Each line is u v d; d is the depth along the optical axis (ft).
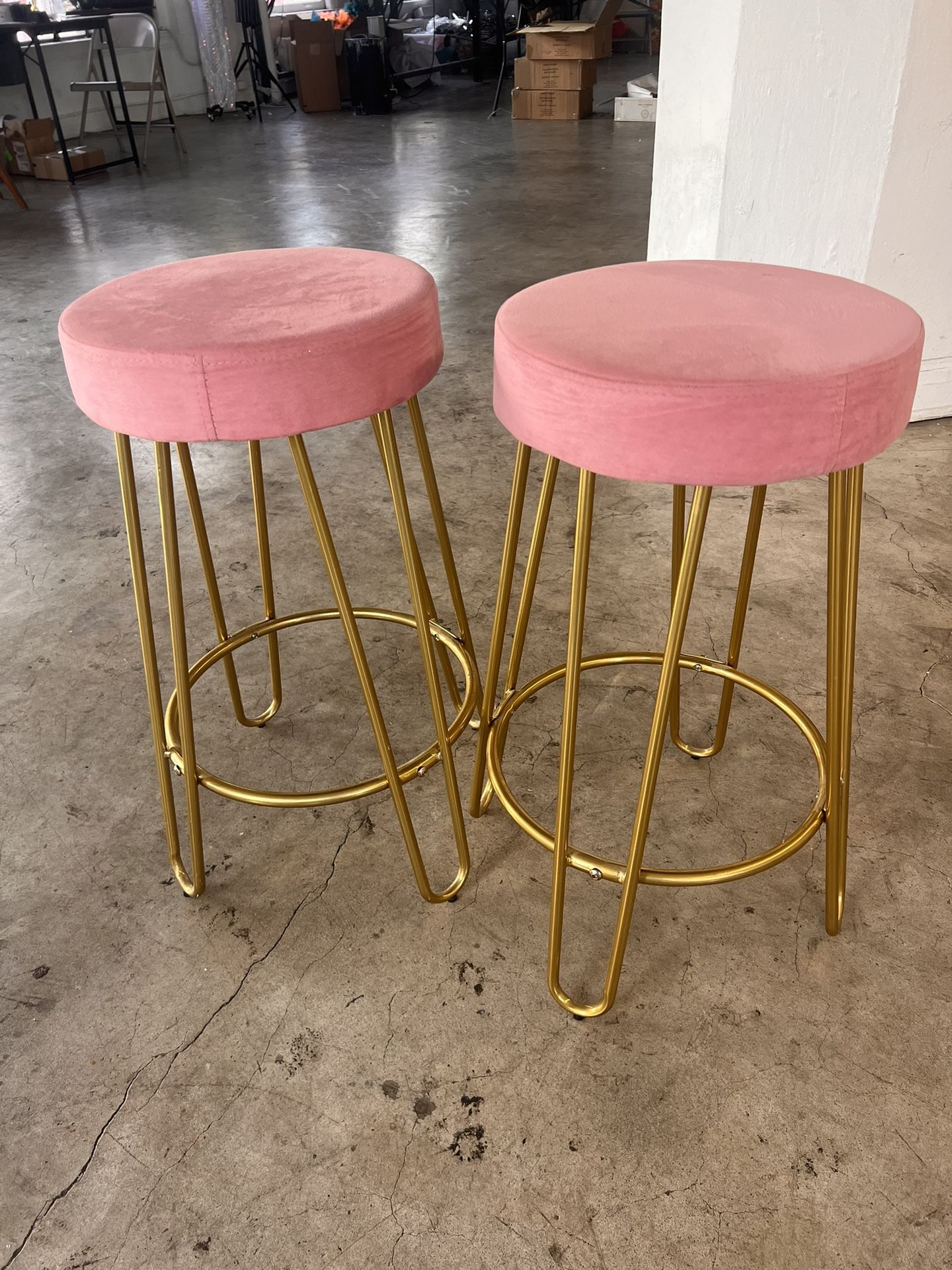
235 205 16.51
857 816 4.48
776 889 4.15
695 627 5.80
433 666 3.76
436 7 31.60
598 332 2.81
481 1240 3.01
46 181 19.27
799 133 6.91
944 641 5.58
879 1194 3.07
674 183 7.75
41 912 4.19
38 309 12.03
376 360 2.98
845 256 7.52
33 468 8.27
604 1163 3.19
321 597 6.31
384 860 4.39
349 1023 3.67
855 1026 3.58
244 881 4.31
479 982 3.81
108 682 5.61
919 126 7.00
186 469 4.44
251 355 2.80
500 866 4.33
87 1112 3.41
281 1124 3.35
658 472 2.60
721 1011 3.66
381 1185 3.16
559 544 6.77
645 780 3.14
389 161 19.51
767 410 2.47
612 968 3.50
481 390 9.30
